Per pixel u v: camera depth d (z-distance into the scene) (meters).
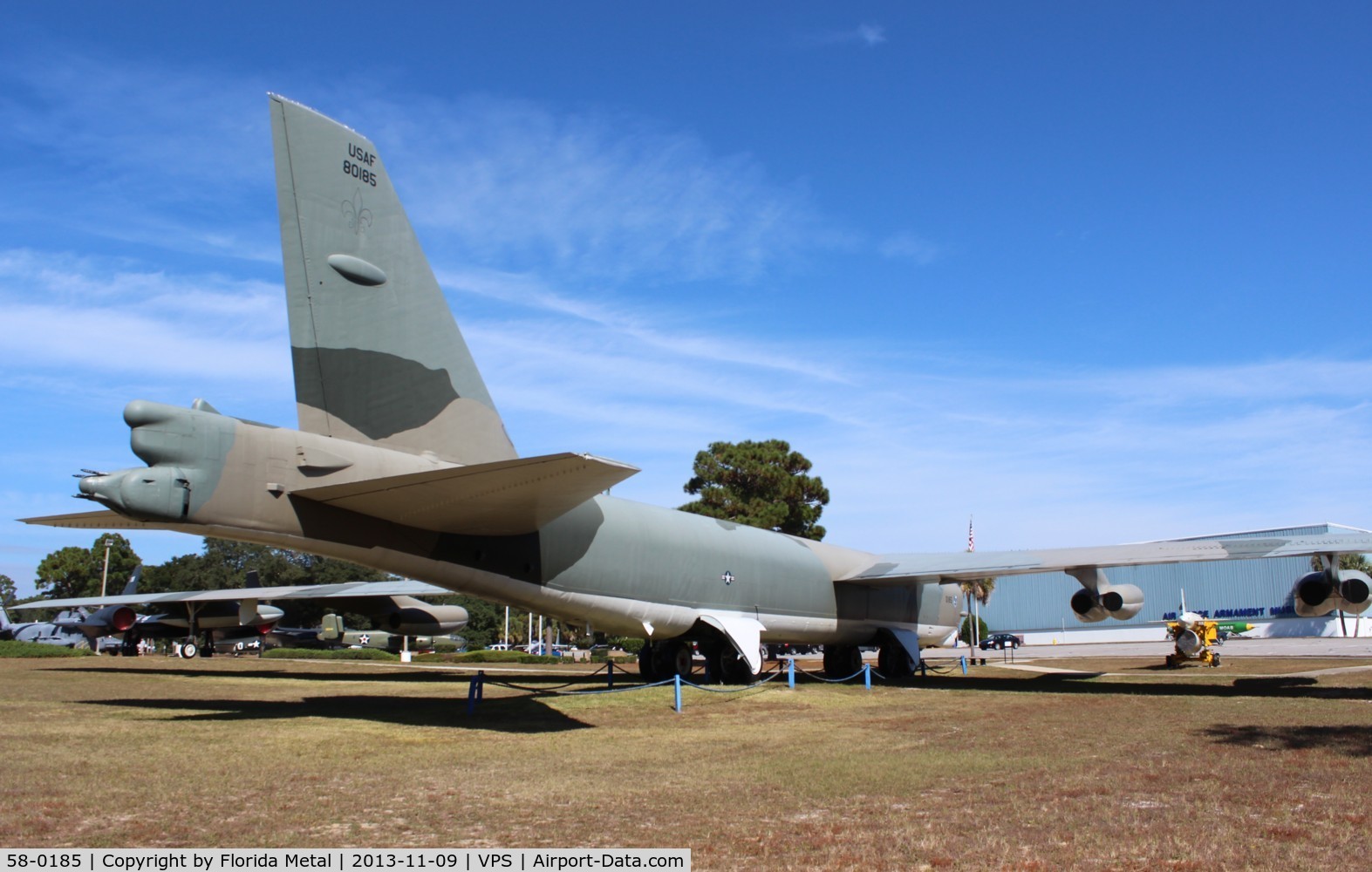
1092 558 18.91
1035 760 9.06
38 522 14.41
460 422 13.09
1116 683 19.80
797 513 47.25
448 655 38.56
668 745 10.29
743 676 19.22
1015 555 20.56
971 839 5.99
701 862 5.53
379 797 7.31
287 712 13.28
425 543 12.71
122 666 26.23
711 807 6.97
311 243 11.70
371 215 12.36
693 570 17.64
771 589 19.59
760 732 11.39
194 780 7.89
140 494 9.71
